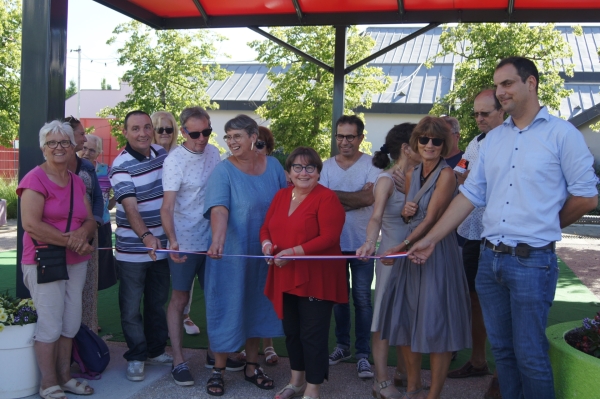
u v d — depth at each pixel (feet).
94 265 16.34
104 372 15.17
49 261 12.48
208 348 15.60
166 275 15.60
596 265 31.68
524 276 10.14
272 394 13.89
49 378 13.04
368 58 23.68
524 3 20.71
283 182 14.66
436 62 87.56
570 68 51.75
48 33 13.99
